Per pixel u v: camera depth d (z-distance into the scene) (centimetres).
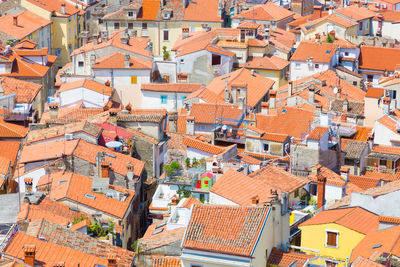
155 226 15750
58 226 14188
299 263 13388
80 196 16325
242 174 16912
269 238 13575
